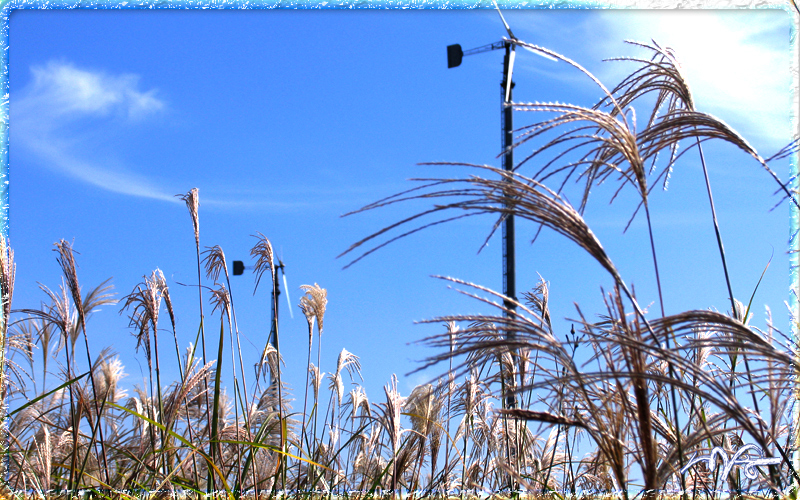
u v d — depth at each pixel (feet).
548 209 6.37
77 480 14.05
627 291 6.23
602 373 6.28
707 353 9.98
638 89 9.67
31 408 17.13
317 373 20.33
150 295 16.55
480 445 16.56
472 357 8.08
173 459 16.71
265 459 18.72
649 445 6.64
